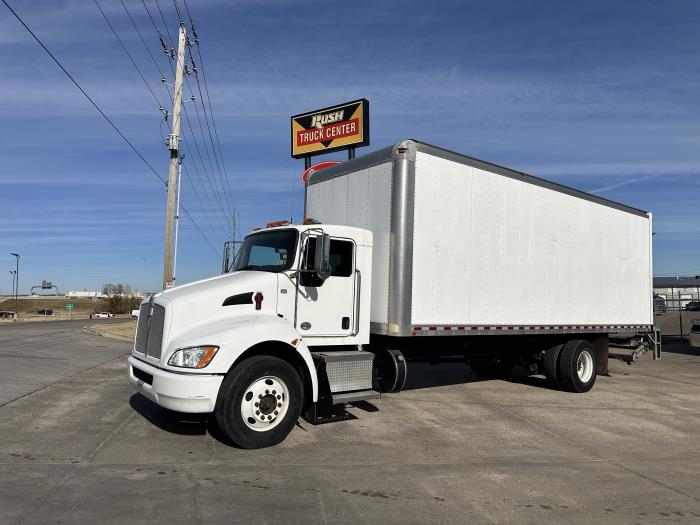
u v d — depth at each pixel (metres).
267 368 6.06
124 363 12.83
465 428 7.39
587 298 10.80
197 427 6.88
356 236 7.43
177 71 19.89
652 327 12.52
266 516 4.21
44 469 5.12
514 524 4.24
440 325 8.02
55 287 102.31
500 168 9.09
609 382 12.30
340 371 6.84
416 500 4.68
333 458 5.82
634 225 12.23
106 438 6.28
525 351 11.04
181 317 6.09
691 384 12.23
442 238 8.09
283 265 6.92
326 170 9.05
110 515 4.10
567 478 5.41
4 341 18.03
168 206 19.39
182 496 4.55
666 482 5.38
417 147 7.80
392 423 7.50
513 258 9.25
